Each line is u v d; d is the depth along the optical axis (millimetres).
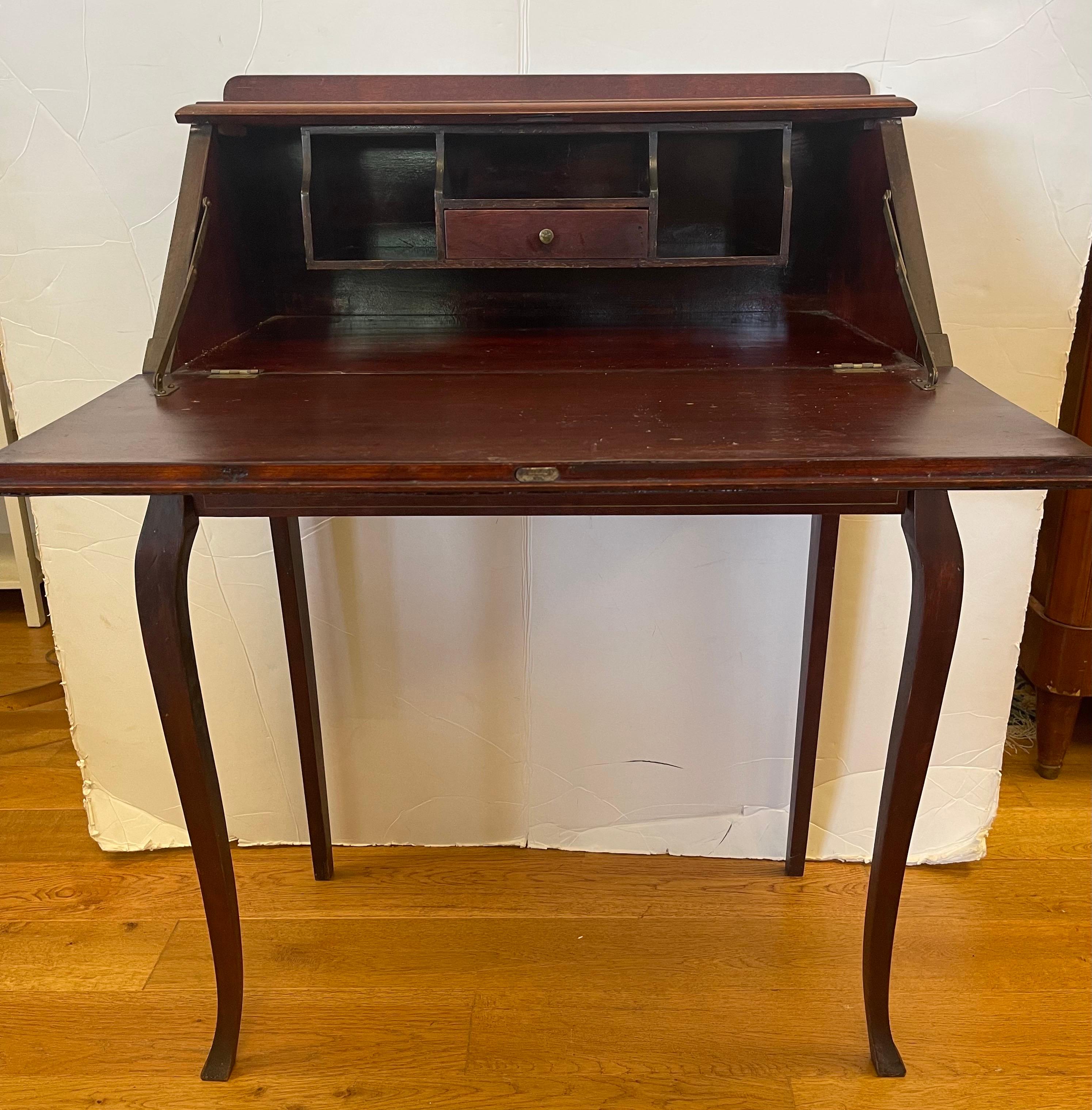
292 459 823
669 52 1333
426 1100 1247
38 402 1495
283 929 1535
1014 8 1301
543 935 1522
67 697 1641
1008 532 1514
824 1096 1246
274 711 1648
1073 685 1776
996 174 1367
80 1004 1390
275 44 1338
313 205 1295
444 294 1367
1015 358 1448
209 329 1186
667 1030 1346
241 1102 1244
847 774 1649
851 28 1320
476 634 1595
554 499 988
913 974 1435
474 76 1315
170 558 1025
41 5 1322
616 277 1361
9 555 2541
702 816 1690
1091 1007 1378
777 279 1363
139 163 1384
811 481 815
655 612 1571
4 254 1422
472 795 1696
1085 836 1729
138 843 1698
